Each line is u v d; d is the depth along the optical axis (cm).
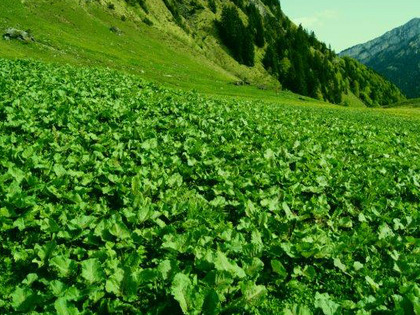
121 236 701
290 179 1177
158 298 587
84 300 552
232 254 709
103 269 600
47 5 10131
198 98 2916
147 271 581
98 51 8206
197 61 13888
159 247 722
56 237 704
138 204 846
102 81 2636
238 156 1409
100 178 967
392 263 756
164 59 11506
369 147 1900
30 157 972
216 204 934
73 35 9062
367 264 753
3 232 703
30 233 716
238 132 1705
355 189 1212
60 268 590
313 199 1045
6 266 623
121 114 1645
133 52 10556
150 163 1161
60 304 499
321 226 956
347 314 572
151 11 15200
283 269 659
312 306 612
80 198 843
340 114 4569
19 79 2189
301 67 18512
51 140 1182
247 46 17812
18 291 523
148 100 2191
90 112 1619
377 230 924
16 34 6125
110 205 898
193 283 579
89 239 693
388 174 1438
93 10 12038
